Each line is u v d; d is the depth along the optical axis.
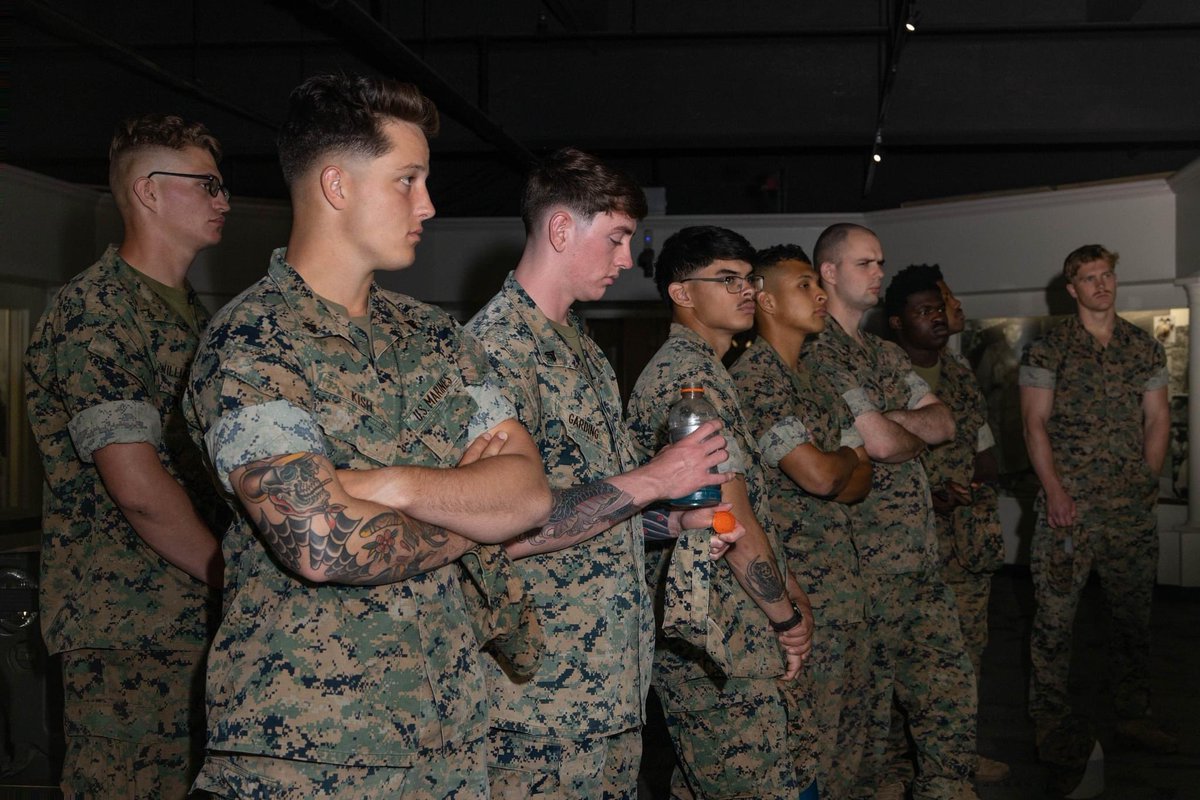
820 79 7.97
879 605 3.04
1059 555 3.79
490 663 1.83
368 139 1.40
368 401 1.41
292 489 1.24
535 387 1.90
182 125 2.21
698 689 2.29
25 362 2.12
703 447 1.92
